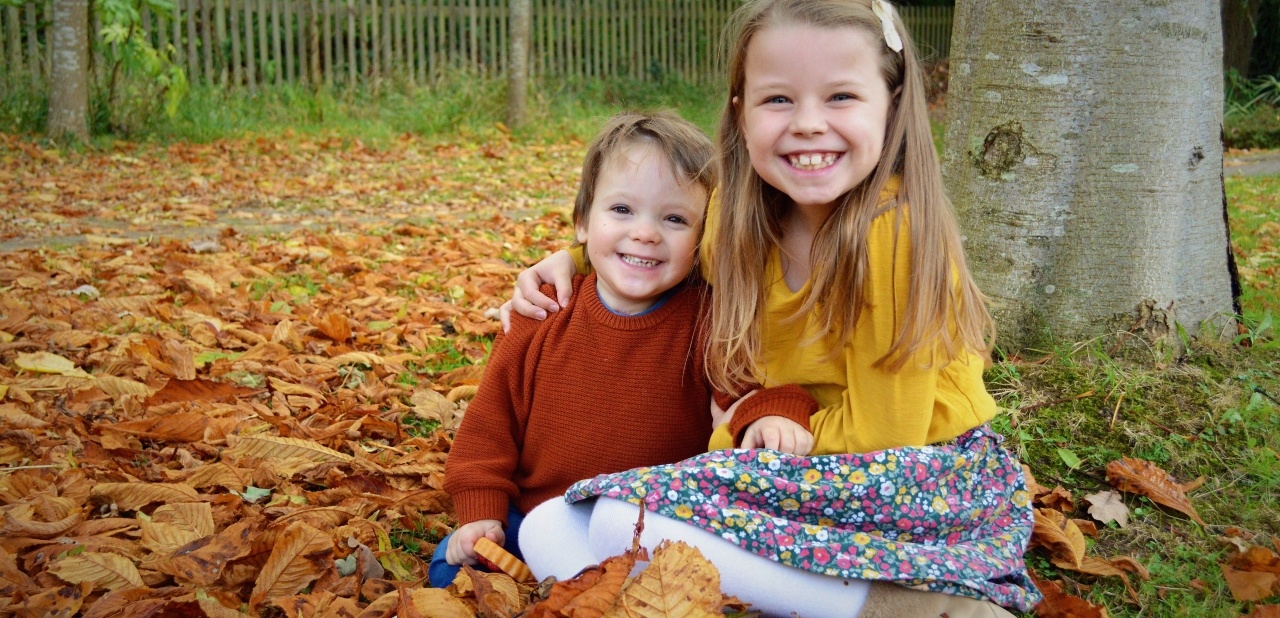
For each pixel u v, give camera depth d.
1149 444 2.70
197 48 11.96
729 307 2.05
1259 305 3.85
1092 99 2.98
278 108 11.45
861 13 1.87
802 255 2.06
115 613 1.87
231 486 2.56
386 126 11.39
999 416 2.79
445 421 3.13
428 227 6.38
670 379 2.16
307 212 6.99
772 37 1.88
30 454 2.73
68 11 9.11
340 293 4.57
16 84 10.10
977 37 3.41
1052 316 3.08
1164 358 2.99
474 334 4.03
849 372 1.98
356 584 2.07
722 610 1.84
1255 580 2.14
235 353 3.64
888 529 1.89
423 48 12.95
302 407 3.20
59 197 7.08
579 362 2.19
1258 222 6.47
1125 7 2.93
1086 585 2.23
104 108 9.80
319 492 2.59
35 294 4.30
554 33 14.00
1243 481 2.59
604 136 2.22
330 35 12.53
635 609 1.69
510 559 2.06
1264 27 15.68
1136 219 3.00
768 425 1.97
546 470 2.22
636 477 1.88
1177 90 2.96
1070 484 2.60
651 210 2.12
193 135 10.05
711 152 2.18
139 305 4.20
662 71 14.73
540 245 5.94
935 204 1.95
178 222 6.38
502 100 12.27
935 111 14.31
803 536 1.81
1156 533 2.41
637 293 2.12
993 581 1.90
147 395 3.15
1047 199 3.05
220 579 2.08
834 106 1.87
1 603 1.91
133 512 2.45
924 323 1.89
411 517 2.49
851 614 1.81
